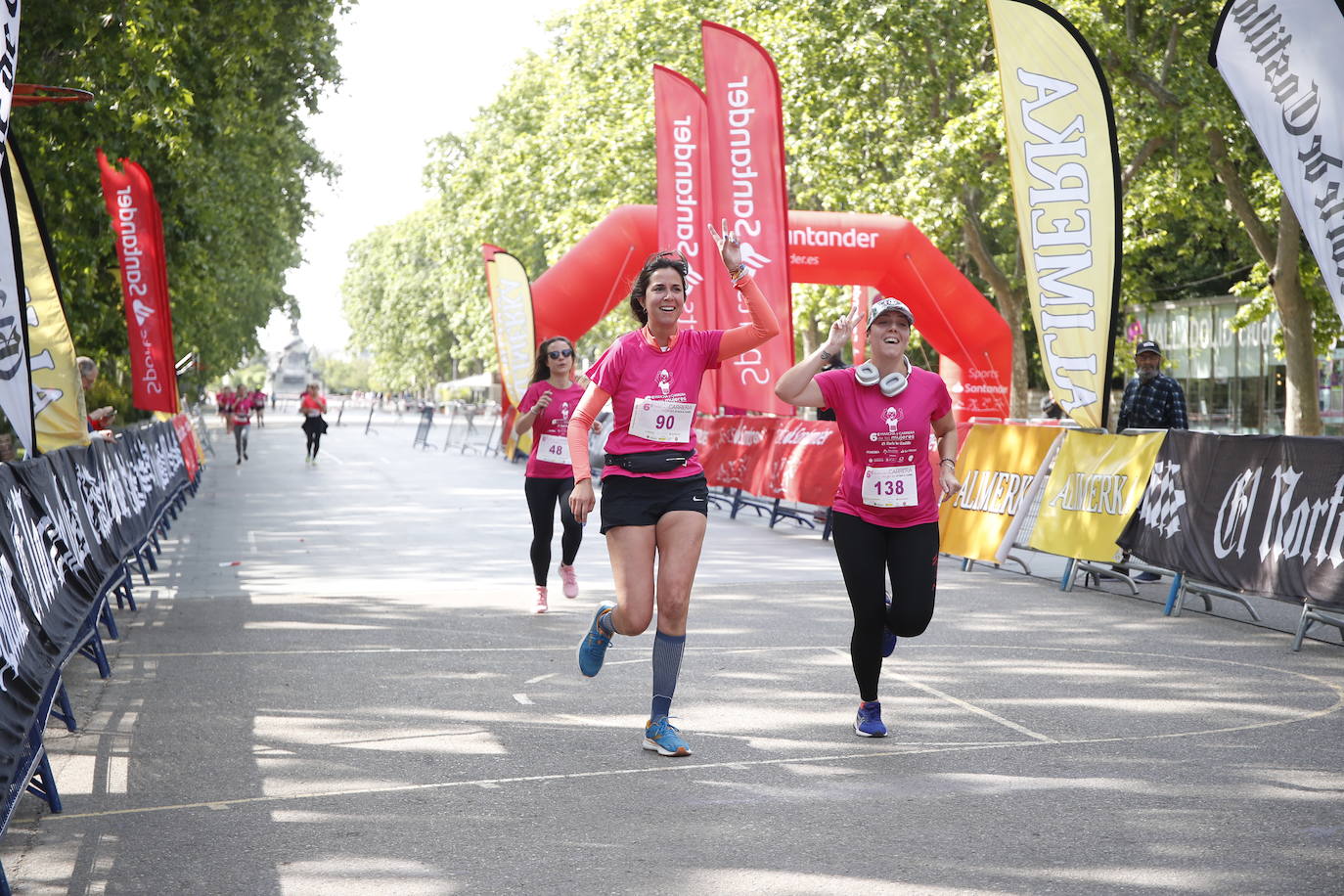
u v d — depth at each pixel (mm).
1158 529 9797
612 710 6383
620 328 43562
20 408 7098
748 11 28031
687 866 4164
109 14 15719
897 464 5695
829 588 10812
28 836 4512
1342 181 8055
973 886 3961
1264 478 8734
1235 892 3902
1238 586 8703
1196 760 5426
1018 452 11867
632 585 5531
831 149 25641
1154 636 8547
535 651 7941
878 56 24750
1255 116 8445
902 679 7121
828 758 5473
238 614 9391
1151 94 23203
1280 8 8266
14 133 16078
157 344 17812
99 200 18219
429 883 4027
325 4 25891
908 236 19531
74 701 6609
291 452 38219
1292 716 6234
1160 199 25594
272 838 4465
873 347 5781
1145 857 4219
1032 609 9672
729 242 5559
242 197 33281
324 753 5590
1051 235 11320
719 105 15375
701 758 5484
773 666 7477
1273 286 22812
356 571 11867
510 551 13523
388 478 25984
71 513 6875
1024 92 11281
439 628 8805
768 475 16469
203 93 21859
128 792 5027
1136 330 37281
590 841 4414
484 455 36219
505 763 5418
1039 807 4773
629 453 5555
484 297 53188
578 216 36188
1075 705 6469
